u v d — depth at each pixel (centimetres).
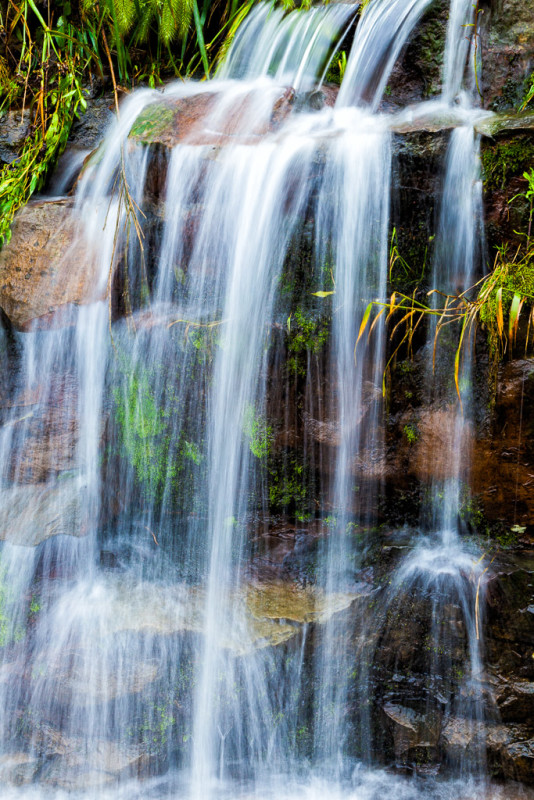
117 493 336
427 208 304
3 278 342
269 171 316
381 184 307
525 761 276
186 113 364
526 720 280
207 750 299
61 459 332
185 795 294
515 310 265
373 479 317
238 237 322
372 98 387
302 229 313
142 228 341
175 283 340
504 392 284
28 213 353
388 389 310
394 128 313
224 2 462
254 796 295
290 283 313
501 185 289
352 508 321
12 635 313
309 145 315
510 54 352
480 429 295
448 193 300
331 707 302
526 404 281
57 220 349
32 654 305
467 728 288
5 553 323
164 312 333
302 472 320
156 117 363
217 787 299
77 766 294
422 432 306
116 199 347
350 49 401
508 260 291
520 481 292
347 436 312
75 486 330
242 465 322
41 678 299
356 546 321
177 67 462
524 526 297
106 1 427
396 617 301
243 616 296
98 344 333
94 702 293
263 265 316
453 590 292
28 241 345
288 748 303
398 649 300
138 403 328
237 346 316
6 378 349
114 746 294
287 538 326
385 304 289
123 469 333
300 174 310
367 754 304
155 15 441
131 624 296
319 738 304
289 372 311
